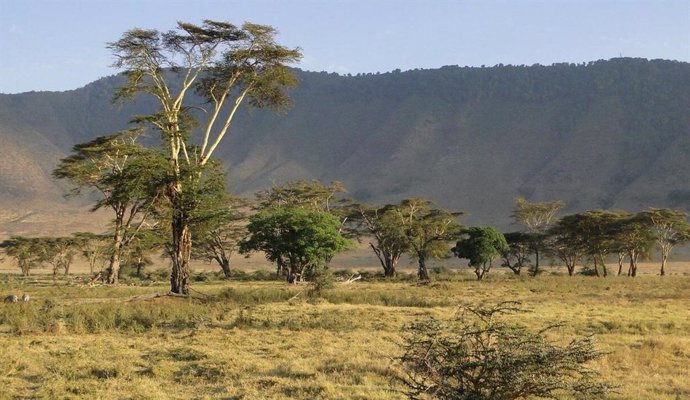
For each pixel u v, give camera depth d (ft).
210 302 106.22
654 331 74.28
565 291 146.82
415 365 36.83
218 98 131.64
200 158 126.31
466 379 33.22
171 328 77.82
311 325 77.82
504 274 276.00
